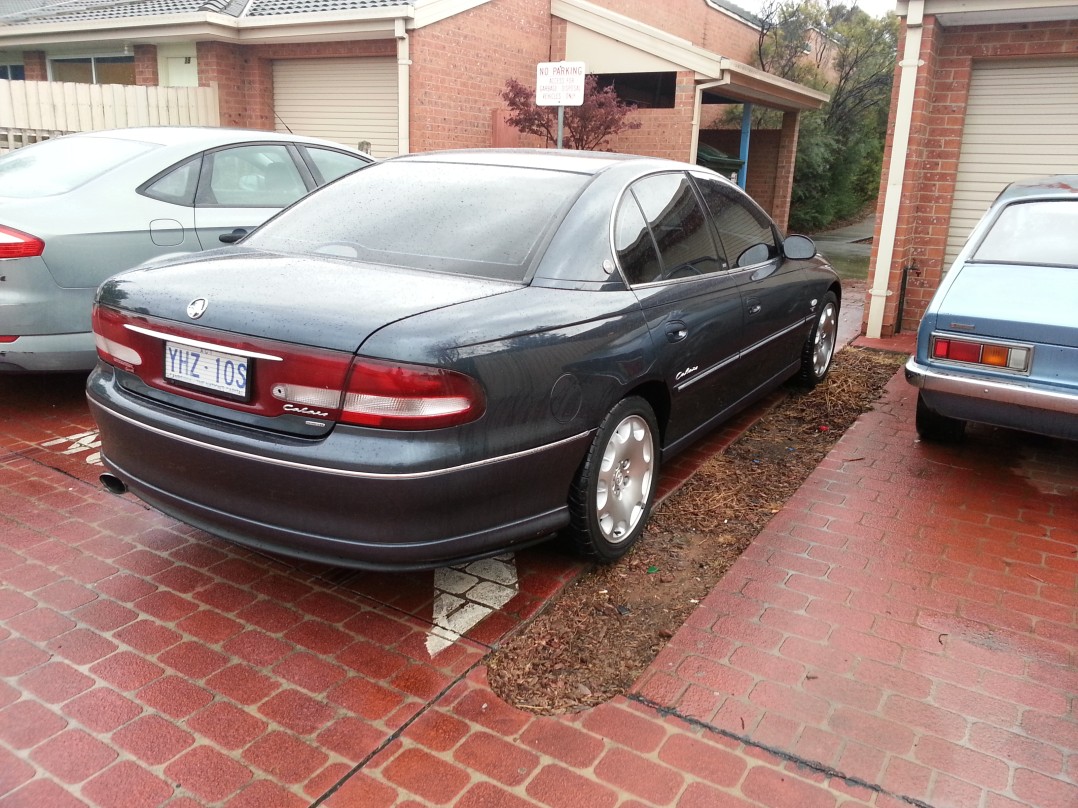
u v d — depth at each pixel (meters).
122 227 4.98
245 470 2.71
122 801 2.23
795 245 5.09
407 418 2.53
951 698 2.73
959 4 6.95
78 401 5.41
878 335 8.02
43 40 13.73
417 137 12.06
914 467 4.74
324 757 2.41
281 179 6.08
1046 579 3.51
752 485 4.47
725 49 21.08
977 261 4.66
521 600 3.27
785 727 2.58
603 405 3.18
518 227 3.33
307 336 2.59
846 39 20.72
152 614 3.09
